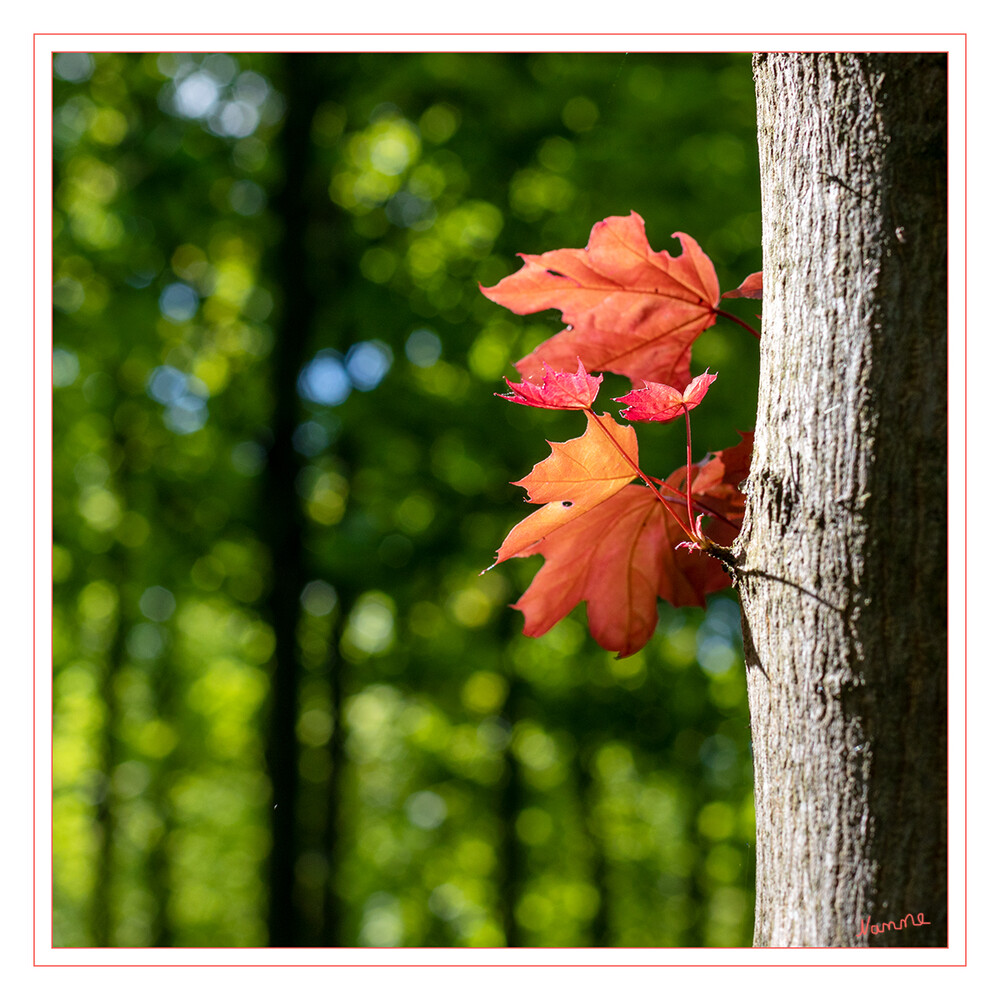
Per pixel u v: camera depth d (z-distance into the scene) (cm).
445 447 745
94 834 1131
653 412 152
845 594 132
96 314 724
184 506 767
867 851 128
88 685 1120
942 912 126
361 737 1152
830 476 135
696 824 1086
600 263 187
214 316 778
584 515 183
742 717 862
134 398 775
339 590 733
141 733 1074
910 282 135
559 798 1116
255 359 778
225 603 852
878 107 139
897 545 130
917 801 127
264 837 1096
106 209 704
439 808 1147
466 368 738
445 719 949
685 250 186
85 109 725
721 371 666
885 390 133
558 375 148
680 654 841
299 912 662
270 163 722
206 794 1317
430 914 1220
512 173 713
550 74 702
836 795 130
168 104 716
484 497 739
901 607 130
